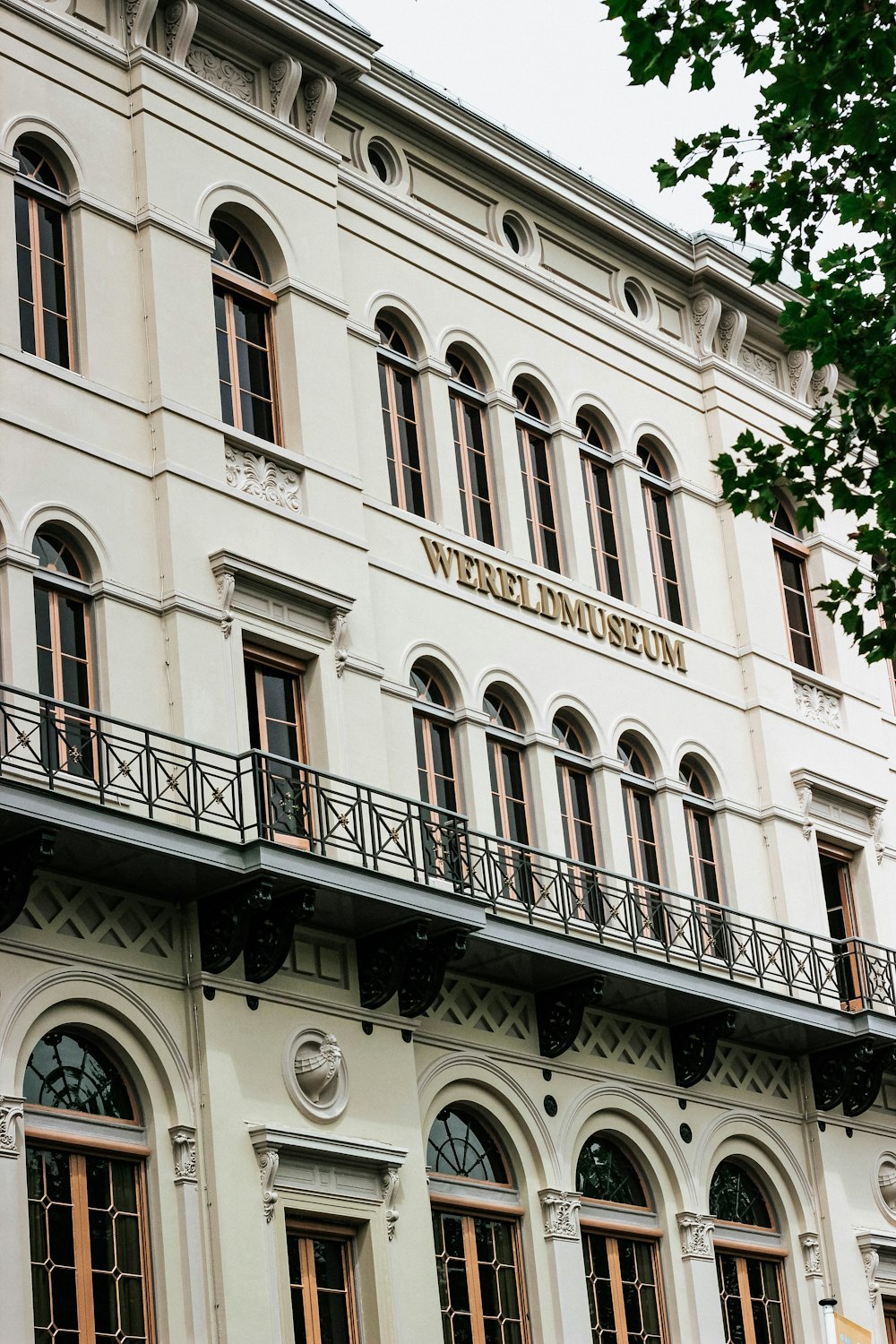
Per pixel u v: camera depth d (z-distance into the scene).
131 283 27.59
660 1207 29.92
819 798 35.38
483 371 32.53
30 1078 23.41
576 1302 27.92
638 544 34.03
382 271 31.33
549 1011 28.95
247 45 29.98
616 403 34.62
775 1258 31.66
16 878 23.00
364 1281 25.39
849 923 35.69
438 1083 27.41
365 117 31.89
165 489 26.67
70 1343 22.73
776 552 36.97
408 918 26.27
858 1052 32.53
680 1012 30.44
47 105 27.38
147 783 24.30
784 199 23.53
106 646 25.56
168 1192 23.94
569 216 34.81
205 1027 24.66
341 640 28.03
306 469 28.53
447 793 29.59
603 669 32.47
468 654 30.31
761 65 21.70
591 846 31.44
